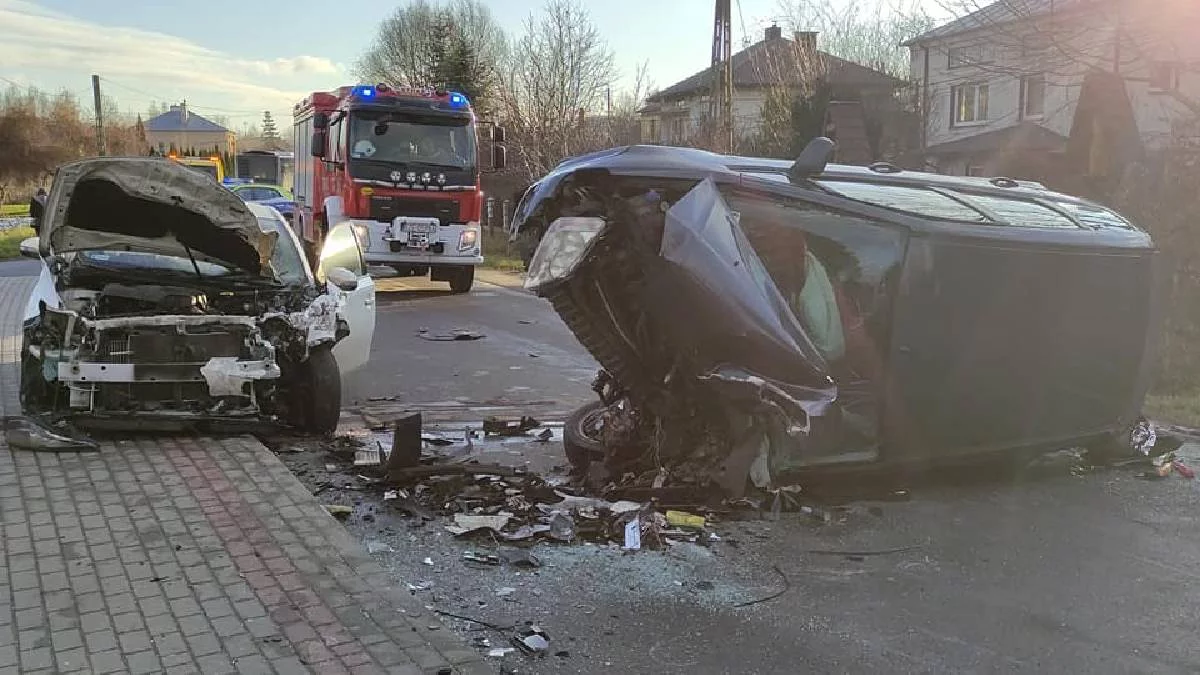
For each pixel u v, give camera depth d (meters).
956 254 5.22
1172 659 3.69
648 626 3.88
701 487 5.28
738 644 3.74
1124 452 6.35
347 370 7.72
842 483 5.43
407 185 16.20
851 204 5.25
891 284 5.16
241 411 6.29
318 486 5.53
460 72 44.78
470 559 4.50
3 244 29.03
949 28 17.45
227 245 6.94
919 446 5.31
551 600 4.10
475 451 6.69
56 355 5.95
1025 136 27.98
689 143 25.97
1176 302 10.34
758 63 34.09
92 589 3.92
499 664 3.50
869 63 38.41
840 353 5.21
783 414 4.90
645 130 45.75
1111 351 5.96
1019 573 4.54
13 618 3.65
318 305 6.68
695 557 4.62
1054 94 28.92
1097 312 5.82
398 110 16.25
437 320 14.24
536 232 5.88
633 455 5.75
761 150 25.45
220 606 3.79
